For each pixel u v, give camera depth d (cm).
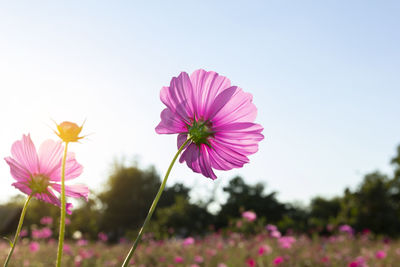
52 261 577
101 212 2509
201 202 2359
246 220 855
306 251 659
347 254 645
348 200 1912
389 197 2109
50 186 88
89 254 619
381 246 826
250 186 2608
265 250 522
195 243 792
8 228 1680
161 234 1427
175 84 98
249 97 101
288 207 2603
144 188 2712
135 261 562
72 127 75
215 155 103
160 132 99
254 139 100
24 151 87
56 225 1211
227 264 559
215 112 100
